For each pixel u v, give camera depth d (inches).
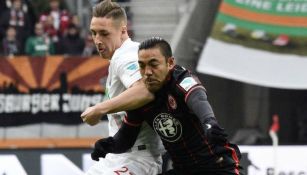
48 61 1544.0
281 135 1574.8
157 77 637.9
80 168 1283.2
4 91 1530.5
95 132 1542.8
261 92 1599.4
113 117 718.5
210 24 1676.9
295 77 1599.4
